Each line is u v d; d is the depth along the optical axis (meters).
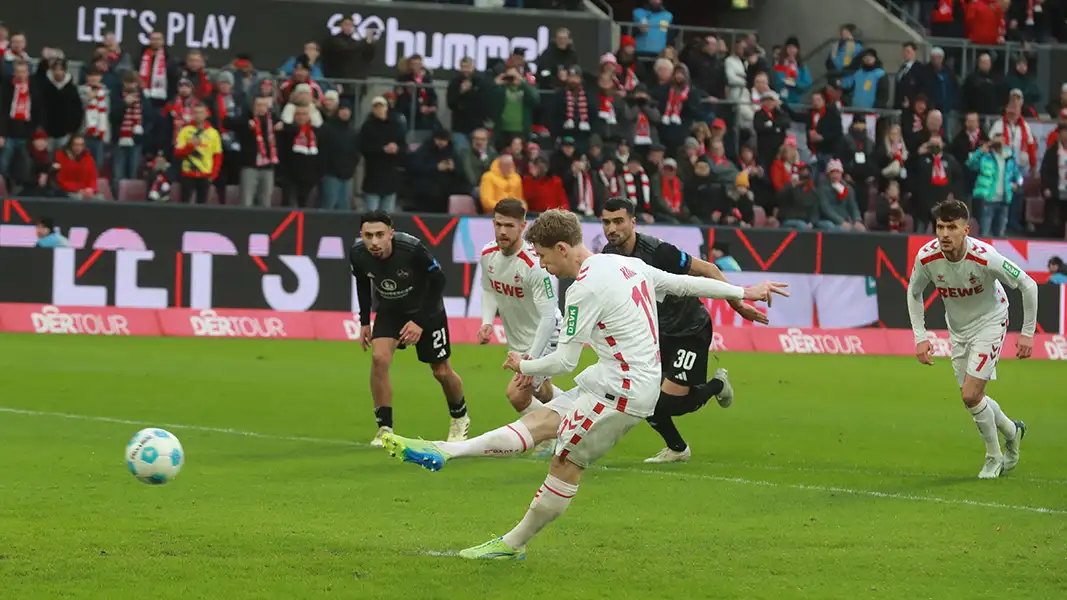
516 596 14.74
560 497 16.11
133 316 47.25
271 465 23.59
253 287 48.34
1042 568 16.75
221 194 50.34
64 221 46.91
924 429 31.30
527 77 55.53
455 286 49.66
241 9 56.59
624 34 63.47
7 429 26.70
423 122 54.47
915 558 17.20
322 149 49.59
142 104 49.88
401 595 14.66
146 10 55.66
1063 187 56.88
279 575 15.45
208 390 33.81
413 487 21.75
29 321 46.38
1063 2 69.69
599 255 16.19
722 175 54.00
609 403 15.79
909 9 71.56
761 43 69.88
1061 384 42.91
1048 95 65.62
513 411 32.06
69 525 18.02
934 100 59.41
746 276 51.53
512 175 50.19
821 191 55.09
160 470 18.23
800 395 37.62
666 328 24.89
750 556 17.16
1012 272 23.91
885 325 52.78
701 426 30.72
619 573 15.99
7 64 48.25
